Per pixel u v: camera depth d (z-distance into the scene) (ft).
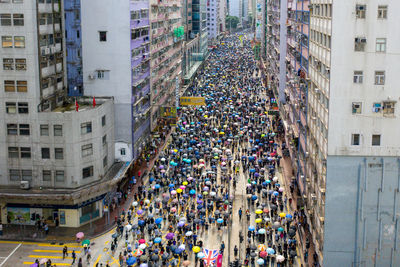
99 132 201.36
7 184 194.59
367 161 143.02
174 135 316.60
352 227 147.13
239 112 382.01
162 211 205.16
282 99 360.89
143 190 229.25
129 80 227.40
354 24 136.98
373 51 137.49
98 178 203.10
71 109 208.64
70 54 225.76
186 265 157.07
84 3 220.64
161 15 320.70
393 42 136.36
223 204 209.77
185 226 183.11
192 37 647.15
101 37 223.71
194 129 324.80
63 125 187.62
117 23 222.28
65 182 192.34
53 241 181.57
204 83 545.03
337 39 138.21
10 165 192.95
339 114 141.59
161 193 226.58
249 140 297.94
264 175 249.75
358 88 139.74
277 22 390.01
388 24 135.85
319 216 157.48
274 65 422.41
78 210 193.57
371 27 136.56
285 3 350.23
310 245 176.65
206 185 228.43
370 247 147.13
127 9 220.64
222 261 166.91
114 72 226.99
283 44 354.33
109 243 181.06
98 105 217.15
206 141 298.15
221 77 587.68
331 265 149.69
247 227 192.34
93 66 226.79
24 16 181.68
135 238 183.42
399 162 141.28
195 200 218.38
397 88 138.31
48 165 191.52
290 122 281.13
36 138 189.57
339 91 140.56
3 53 184.34
